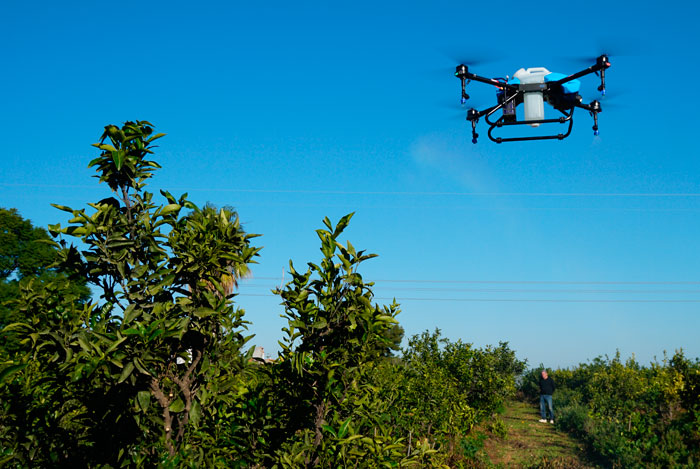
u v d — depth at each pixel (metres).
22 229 29.27
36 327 3.64
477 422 18.30
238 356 4.39
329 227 4.55
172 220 4.13
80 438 4.37
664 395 18.42
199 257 3.99
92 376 3.82
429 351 19.66
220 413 4.71
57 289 3.94
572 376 32.56
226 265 4.29
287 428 4.80
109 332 3.84
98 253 3.91
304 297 4.52
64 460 4.32
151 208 4.09
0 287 26.14
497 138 7.27
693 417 15.56
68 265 3.90
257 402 4.80
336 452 4.37
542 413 24.30
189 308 3.96
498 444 18.44
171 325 3.81
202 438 4.52
